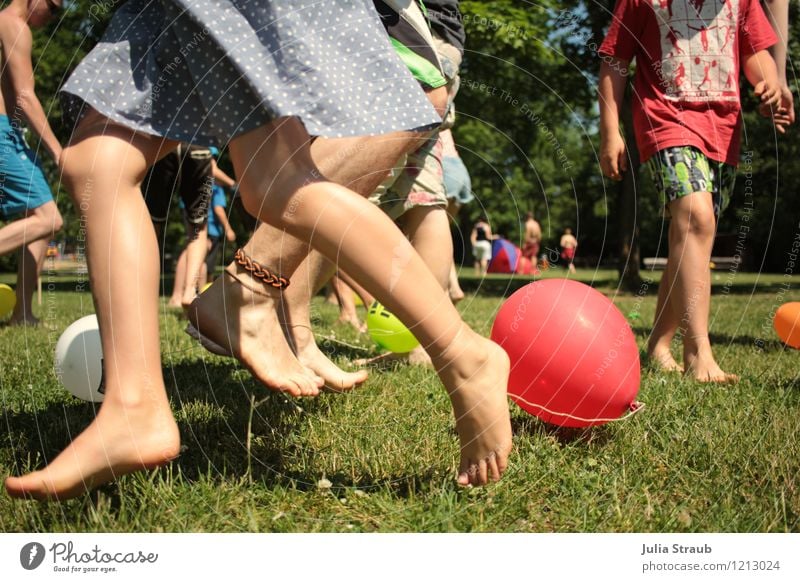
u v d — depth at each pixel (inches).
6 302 181.5
